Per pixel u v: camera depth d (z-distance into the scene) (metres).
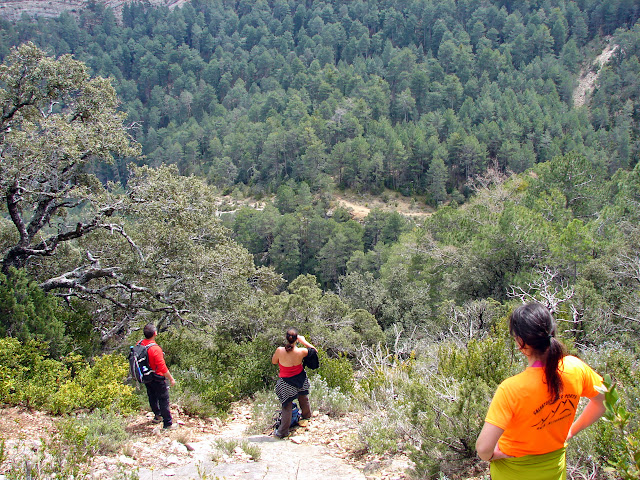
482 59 138.38
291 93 139.12
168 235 12.92
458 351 6.20
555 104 110.75
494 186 36.44
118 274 12.58
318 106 135.62
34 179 11.59
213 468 5.00
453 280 22.11
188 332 13.86
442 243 27.06
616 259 14.95
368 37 173.62
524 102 114.25
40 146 11.24
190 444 5.80
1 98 12.31
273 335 10.59
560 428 2.56
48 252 12.27
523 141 100.00
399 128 112.19
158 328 14.45
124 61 198.25
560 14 156.88
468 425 4.60
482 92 121.31
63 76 12.60
